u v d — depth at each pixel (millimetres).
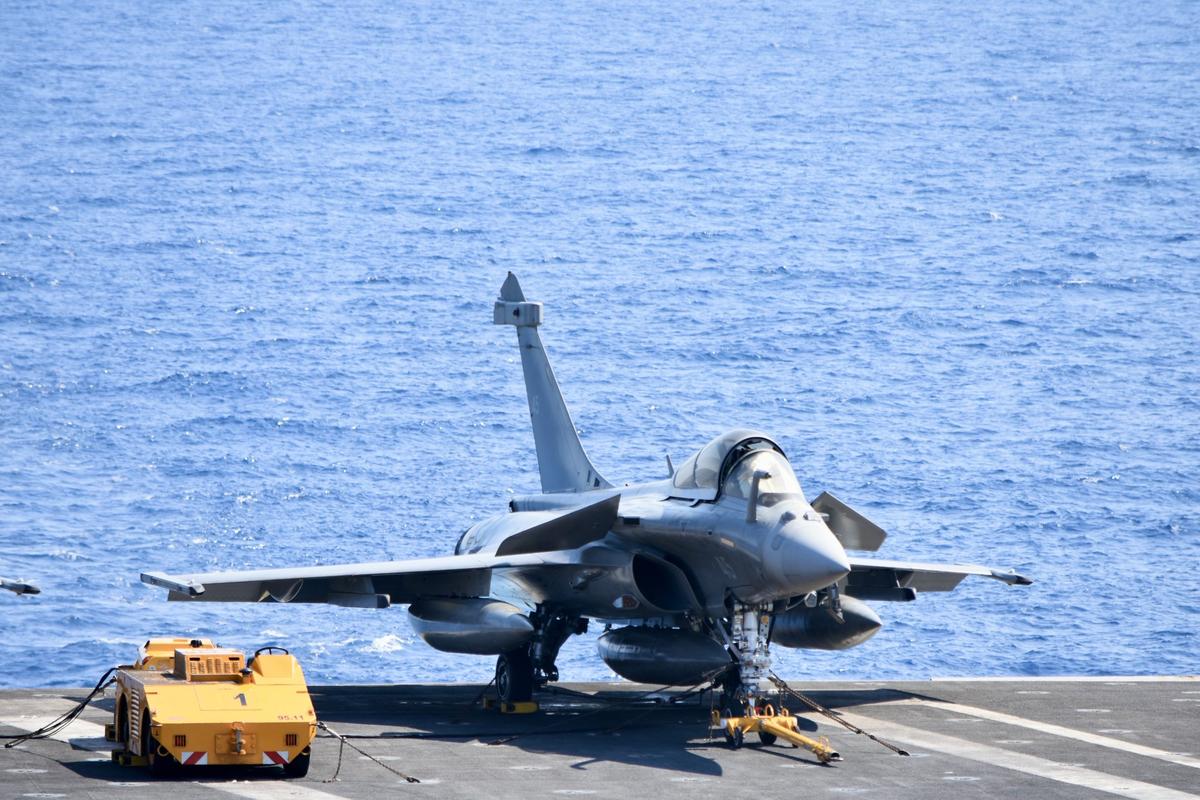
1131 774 61125
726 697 71875
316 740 67062
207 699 57406
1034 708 77000
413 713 76500
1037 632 193625
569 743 67188
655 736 69312
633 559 75000
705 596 72812
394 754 63875
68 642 179000
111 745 64125
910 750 65938
